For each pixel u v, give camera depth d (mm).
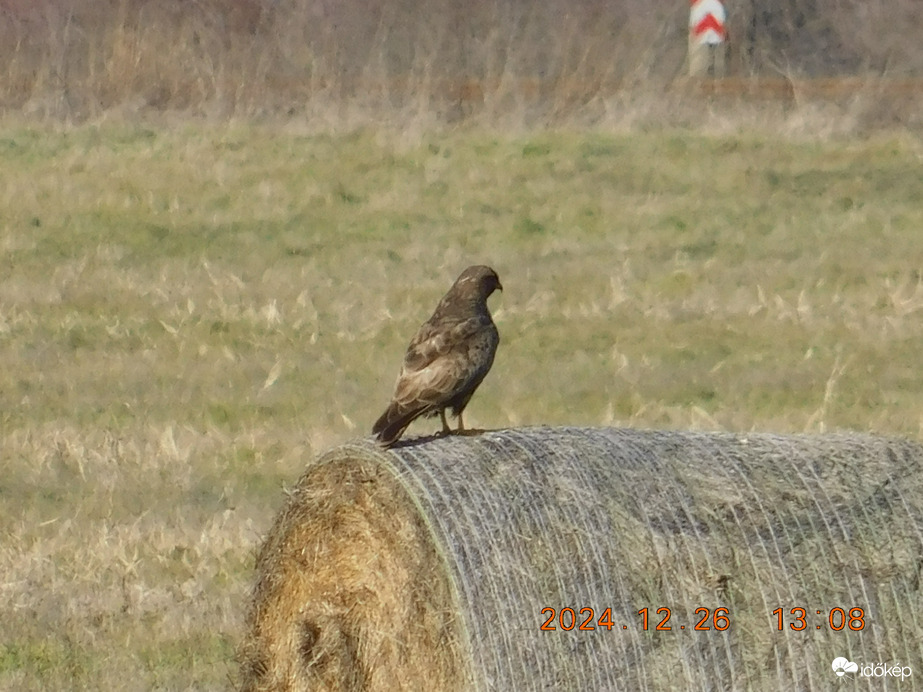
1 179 25344
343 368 17750
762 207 24656
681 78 30297
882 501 8633
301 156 26656
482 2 34000
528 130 28203
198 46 31969
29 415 16234
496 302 20422
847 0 38281
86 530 13000
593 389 16969
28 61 31766
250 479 14164
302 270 21766
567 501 8430
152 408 16438
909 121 29062
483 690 8062
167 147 27062
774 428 15219
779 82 30375
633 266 21969
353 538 9258
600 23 34031
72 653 10914
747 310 20156
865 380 17391
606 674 8102
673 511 8445
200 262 22125
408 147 27188
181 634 11203
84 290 20812
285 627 9719
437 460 8758
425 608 8477
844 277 21625
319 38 33219
